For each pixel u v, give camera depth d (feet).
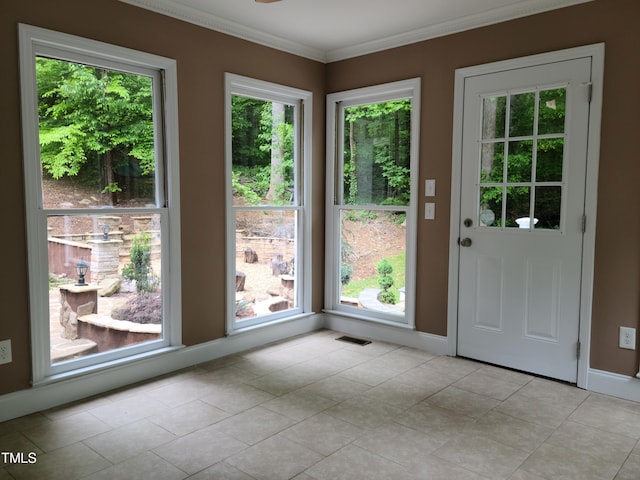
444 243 11.64
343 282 13.96
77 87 9.05
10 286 8.25
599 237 9.43
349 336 13.41
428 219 11.88
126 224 9.85
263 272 12.71
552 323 10.11
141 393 9.39
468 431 7.92
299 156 13.46
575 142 9.61
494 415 8.51
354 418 8.36
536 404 8.97
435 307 11.91
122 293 9.87
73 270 9.09
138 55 9.62
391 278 12.87
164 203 10.45
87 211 9.20
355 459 7.04
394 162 12.66
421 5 10.15
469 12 10.55
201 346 11.18
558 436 7.77
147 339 10.37
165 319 10.62
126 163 9.83
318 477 6.57
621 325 9.27
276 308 13.10
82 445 7.41
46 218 8.63
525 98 10.21
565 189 9.78
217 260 11.45
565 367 9.99
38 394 8.59
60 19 8.57
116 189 9.70
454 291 11.51
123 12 9.41
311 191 13.60
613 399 9.23
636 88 8.91
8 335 8.27
